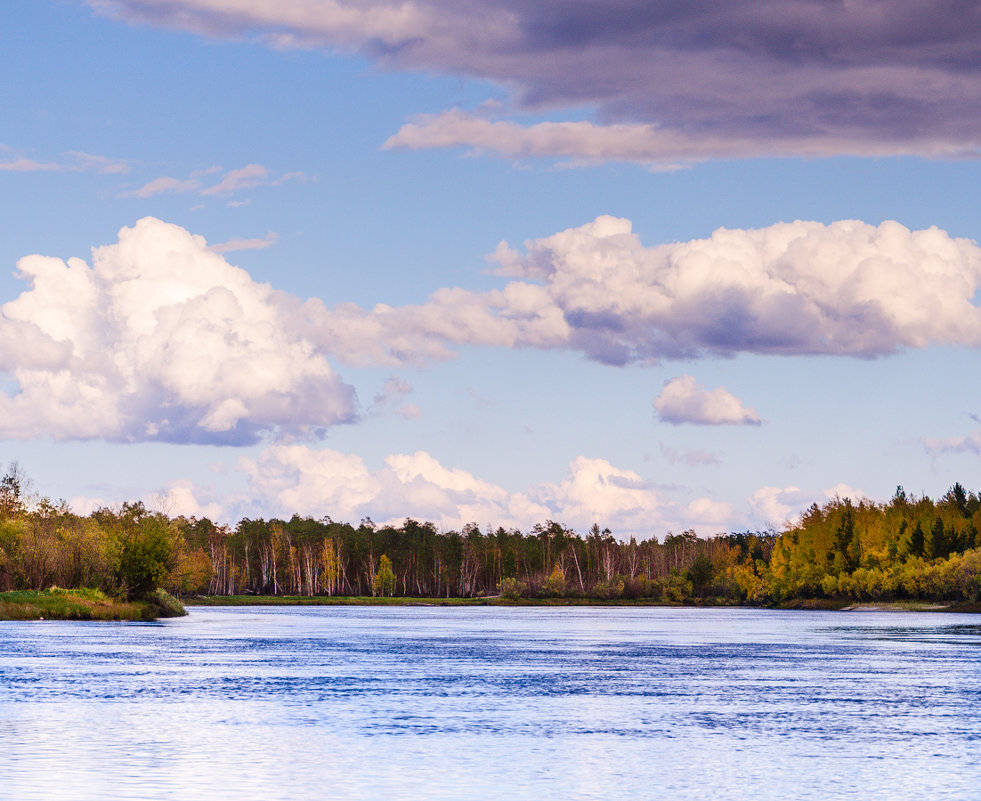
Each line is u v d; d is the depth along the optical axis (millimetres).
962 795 43750
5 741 55125
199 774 46812
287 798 42438
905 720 65000
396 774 47250
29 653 111688
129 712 66312
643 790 44469
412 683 84688
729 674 94625
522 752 52875
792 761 50969
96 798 41969
